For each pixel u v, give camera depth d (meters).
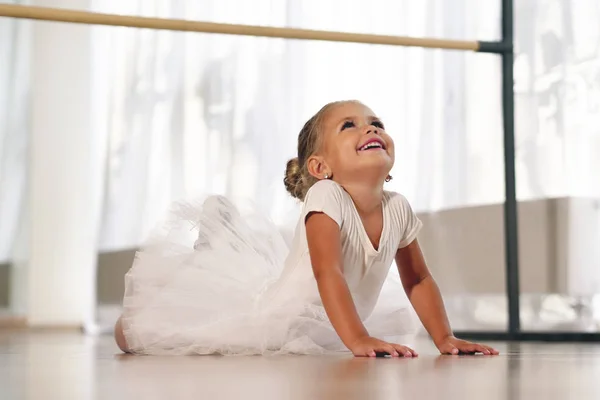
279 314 1.38
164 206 3.40
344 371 0.89
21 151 3.99
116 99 3.53
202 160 3.34
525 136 2.63
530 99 2.62
